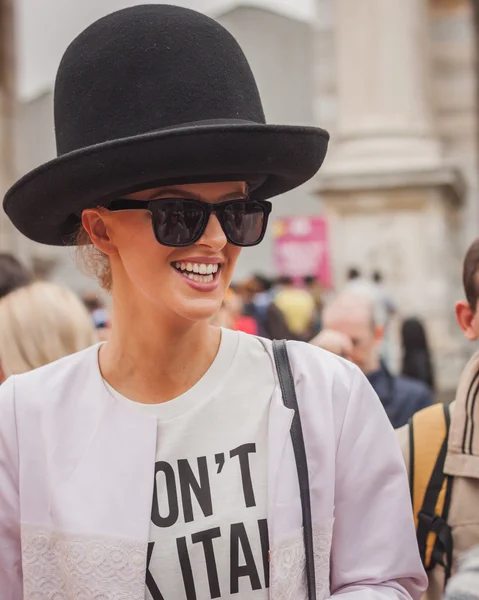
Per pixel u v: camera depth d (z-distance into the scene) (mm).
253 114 1826
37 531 1843
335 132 14125
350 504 1903
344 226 12633
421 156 12609
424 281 12367
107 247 1874
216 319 3971
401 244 12453
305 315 9961
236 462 1843
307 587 1828
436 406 2426
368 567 1877
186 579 1776
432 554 2316
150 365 1881
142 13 1786
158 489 1816
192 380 1899
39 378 1945
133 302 1879
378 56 12891
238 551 1793
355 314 4129
